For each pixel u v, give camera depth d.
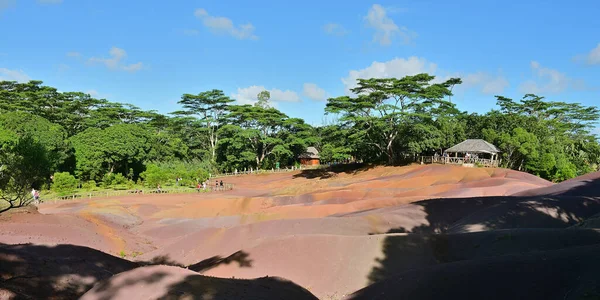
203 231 21.89
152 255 19.83
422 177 40.22
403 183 39.53
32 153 16.48
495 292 8.99
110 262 13.66
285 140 71.56
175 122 70.25
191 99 70.06
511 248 13.07
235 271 13.91
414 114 50.12
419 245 14.05
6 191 15.95
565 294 8.23
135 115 70.94
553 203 20.38
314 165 74.62
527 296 8.57
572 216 19.36
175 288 8.37
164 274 9.05
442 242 14.34
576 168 51.25
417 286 10.12
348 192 34.62
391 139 54.47
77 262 12.34
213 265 15.17
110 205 33.88
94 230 22.20
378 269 13.01
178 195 42.16
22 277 10.09
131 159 50.16
